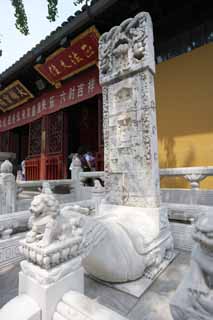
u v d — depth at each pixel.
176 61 6.16
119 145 3.93
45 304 1.56
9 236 3.53
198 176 4.76
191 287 1.40
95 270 2.59
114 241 2.53
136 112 3.74
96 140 12.66
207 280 1.38
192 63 5.86
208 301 1.30
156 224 3.24
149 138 3.54
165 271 2.97
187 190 5.01
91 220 2.46
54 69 7.72
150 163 3.51
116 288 2.52
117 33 4.03
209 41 5.67
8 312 1.52
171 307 1.46
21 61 7.81
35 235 1.84
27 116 10.04
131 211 3.53
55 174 9.01
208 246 1.33
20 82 9.10
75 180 6.48
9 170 4.76
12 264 3.39
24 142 14.94
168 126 6.19
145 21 3.65
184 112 5.91
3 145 13.84
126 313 2.11
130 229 2.83
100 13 5.44
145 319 2.02
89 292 2.47
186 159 5.78
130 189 3.72
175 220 4.41
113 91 4.09
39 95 9.64
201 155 5.55
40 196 1.89
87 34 6.19
